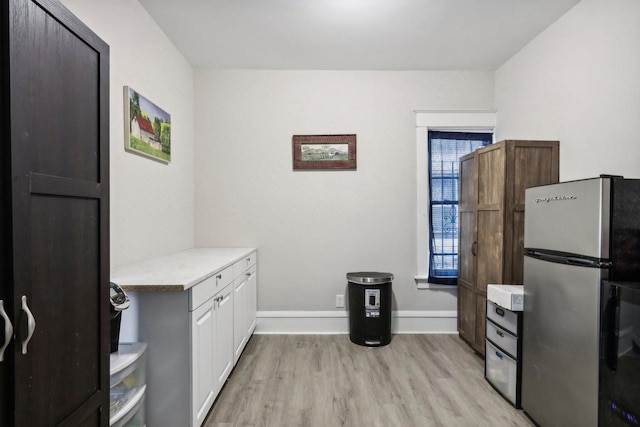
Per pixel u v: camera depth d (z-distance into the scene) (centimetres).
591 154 216
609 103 203
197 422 168
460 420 191
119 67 200
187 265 209
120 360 142
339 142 328
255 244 330
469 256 295
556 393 167
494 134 333
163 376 162
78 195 97
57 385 89
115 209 197
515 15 241
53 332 88
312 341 310
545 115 261
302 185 330
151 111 237
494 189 254
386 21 248
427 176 332
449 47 287
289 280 332
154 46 246
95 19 178
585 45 221
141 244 228
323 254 332
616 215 141
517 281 244
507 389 210
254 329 320
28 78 79
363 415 196
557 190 168
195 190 328
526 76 284
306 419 192
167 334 162
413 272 332
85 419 102
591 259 147
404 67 324
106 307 112
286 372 249
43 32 83
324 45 283
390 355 279
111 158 193
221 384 209
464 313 305
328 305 332
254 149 329
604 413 140
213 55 300
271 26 254
